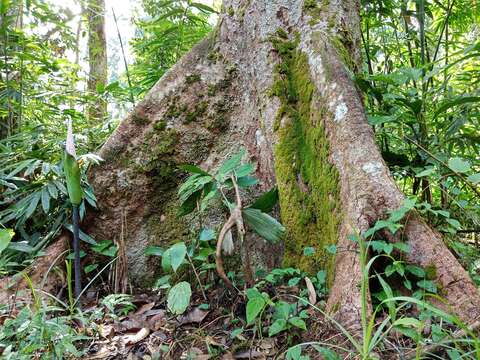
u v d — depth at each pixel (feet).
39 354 5.64
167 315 7.28
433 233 5.94
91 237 9.30
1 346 5.84
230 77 9.59
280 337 6.00
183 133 9.51
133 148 9.46
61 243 8.98
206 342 6.21
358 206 6.22
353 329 5.25
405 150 10.14
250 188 9.07
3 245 5.65
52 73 13.48
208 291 7.99
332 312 5.74
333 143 7.20
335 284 6.10
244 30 9.57
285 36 9.04
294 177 7.95
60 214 9.20
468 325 4.85
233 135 9.48
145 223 9.37
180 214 8.20
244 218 6.76
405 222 5.94
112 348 6.40
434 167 8.79
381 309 5.72
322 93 7.78
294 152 8.08
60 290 8.20
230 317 6.82
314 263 7.27
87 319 6.55
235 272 8.61
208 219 9.14
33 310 7.07
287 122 8.35
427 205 6.31
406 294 5.75
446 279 5.43
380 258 6.04
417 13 11.33
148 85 14.85
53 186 8.93
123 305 7.91
